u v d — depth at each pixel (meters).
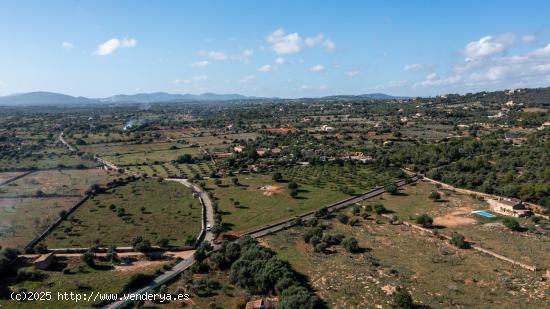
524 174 168.00
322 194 160.75
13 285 83.38
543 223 122.94
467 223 125.06
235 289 83.56
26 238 110.44
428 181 184.25
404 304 73.06
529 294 79.38
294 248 106.06
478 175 176.12
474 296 78.81
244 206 145.50
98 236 113.69
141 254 101.75
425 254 100.94
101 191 164.88
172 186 175.38
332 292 80.56
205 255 97.69
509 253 99.69
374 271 90.69
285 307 71.25
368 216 133.75
